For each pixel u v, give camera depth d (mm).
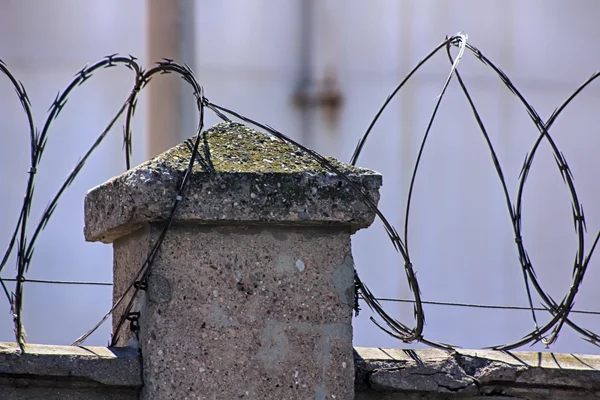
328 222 11367
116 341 11867
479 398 12273
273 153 11586
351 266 11578
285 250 11453
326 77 27703
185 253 11258
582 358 12680
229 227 11359
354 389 11781
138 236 11711
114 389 11172
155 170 10984
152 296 11133
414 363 12133
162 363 11062
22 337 11789
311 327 11406
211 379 11117
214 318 11219
